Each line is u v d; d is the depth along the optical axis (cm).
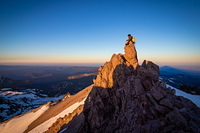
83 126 2189
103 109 1966
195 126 774
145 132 961
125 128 1205
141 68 1480
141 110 1150
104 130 1766
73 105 7481
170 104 981
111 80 2166
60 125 5131
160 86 1325
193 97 2758
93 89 2408
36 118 10631
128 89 1535
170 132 805
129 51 2109
